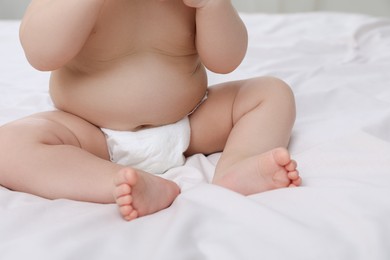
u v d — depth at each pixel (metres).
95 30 0.81
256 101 0.90
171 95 0.86
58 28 0.78
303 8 2.83
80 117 0.87
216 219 0.60
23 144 0.76
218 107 0.93
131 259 0.54
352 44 1.64
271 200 0.66
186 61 0.88
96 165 0.74
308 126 0.98
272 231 0.57
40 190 0.74
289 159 0.70
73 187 0.73
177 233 0.56
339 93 1.14
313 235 0.56
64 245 0.55
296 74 1.33
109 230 0.60
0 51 1.58
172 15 0.84
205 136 0.94
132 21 0.82
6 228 0.60
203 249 0.55
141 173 0.70
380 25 1.83
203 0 0.82
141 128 0.88
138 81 0.83
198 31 0.86
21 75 1.37
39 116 0.85
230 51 0.88
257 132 0.85
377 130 0.95
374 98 1.12
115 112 0.84
